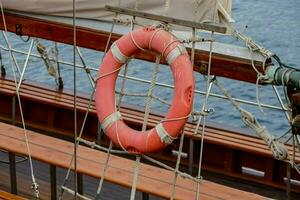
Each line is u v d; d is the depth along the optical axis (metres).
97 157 7.07
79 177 7.58
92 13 7.33
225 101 14.16
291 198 8.03
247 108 14.04
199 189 6.49
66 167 6.89
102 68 6.20
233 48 6.66
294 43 20.39
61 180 8.34
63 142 7.38
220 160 8.63
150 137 5.87
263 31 21.84
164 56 5.81
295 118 5.97
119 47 6.09
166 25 6.01
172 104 5.72
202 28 5.84
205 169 8.65
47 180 8.36
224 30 5.80
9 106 10.05
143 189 6.48
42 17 7.52
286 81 5.95
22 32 7.63
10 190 7.95
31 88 10.11
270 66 6.18
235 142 8.47
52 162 6.95
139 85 14.94
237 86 15.31
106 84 6.18
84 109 9.38
